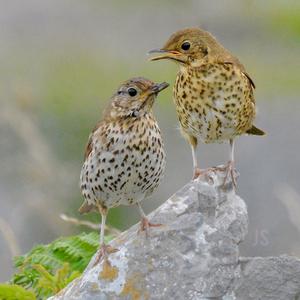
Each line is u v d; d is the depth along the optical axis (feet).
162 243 37.22
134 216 63.00
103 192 39.96
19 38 112.06
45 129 79.97
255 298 36.94
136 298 36.94
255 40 107.45
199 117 43.78
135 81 39.81
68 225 56.90
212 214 37.55
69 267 41.09
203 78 43.45
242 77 43.57
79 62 104.68
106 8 117.80
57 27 114.93
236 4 110.83
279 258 37.11
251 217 63.67
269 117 83.71
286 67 101.71
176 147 76.07
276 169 72.84
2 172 68.13
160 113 85.71
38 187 60.70
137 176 39.60
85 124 83.76
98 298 36.99
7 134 70.44
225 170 39.24
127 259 37.17
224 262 37.06
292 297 36.88
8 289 38.88
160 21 116.47
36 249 42.09
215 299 36.94
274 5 109.70
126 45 111.96
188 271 36.96
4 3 116.78
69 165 66.59
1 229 43.98
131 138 39.32
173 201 37.81
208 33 43.86
